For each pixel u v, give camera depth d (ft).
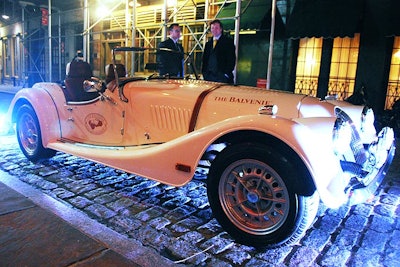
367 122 11.30
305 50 32.12
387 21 27.12
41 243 7.89
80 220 9.34
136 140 12.35
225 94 11.08
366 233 9.55
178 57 14.99
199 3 35.83
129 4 42.09
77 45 53.26
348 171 9.14
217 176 8.96
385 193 12.88
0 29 73.31
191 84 12.18
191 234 9.12
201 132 9.17
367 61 28.81
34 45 62.18
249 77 35.04
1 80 73.26
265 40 33.47
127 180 13.16
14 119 15.39
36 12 60.64
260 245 8.46
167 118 11.54
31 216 9.19
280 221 8.22
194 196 11.85
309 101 10.70
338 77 30.83
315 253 8.41
